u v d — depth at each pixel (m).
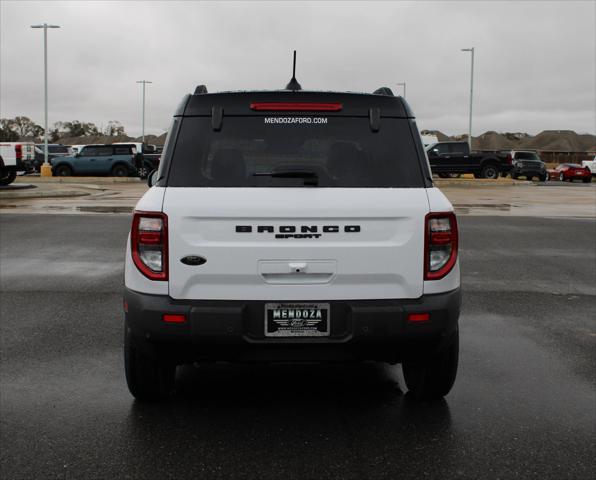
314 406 4.30
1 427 3.93
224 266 3.63
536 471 3.40
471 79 45.94
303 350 3.69
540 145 145.88
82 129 123.75
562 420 4.10
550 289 8.24
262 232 3.63
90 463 3.46
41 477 3.30
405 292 3.71
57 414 4.13
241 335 3.62
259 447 3.66
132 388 4.20
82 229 13.41
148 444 3.69
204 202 3.63
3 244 11.46
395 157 3.82
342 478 3.30
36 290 7.90
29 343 5.68
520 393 4.58
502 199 24.61
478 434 3.86
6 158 25.31
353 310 3.63
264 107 3.85
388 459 3.52
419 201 3.72
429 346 3.77
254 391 4.58
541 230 14.34
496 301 7.55
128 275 3.79
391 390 4.62
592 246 12.04
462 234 13.55
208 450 3.62
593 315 6.93
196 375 4.94
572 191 31.03
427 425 3.99
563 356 5.46
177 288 3.65
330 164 3.78
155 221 3.65
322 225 3.65
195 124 3.84
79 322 6.41
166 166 3.76
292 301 3.65
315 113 3.85
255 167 3.75
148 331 3.67
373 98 3.92
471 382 4.80
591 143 148.12
